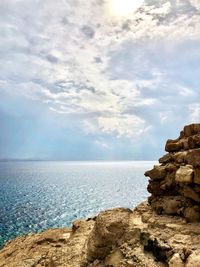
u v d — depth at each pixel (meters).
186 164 13.09
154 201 14.37
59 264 12.28
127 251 10.55
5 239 63.88
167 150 16.33
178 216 12.38
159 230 11.01
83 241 14.28
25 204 126.56
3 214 100.31
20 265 13.30
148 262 9.48
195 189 11.67
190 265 8.05
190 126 16.30
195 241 9.51
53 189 189.25
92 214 102.69
